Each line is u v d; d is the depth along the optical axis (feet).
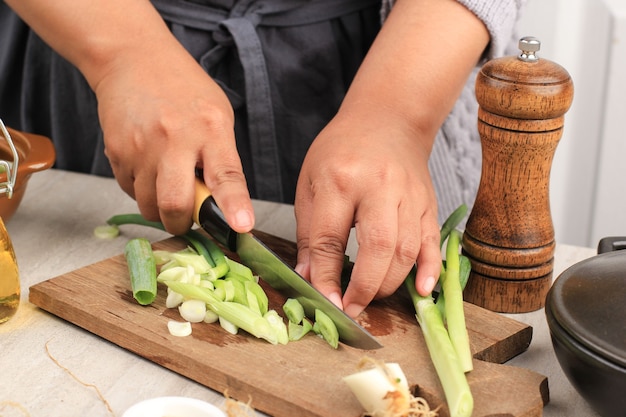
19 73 4.48
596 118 5.36
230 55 4.16
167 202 3.45
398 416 2.88
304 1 4.10
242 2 4.10
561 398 3.12
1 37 4.43
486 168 3.37
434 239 3.36
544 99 3.22
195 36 4.14
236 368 3.10
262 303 3.33
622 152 5.38
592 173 5.52
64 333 3.32
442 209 4.35
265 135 4.19
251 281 3.39
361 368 2.97
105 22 3.65
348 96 3.63
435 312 3.21
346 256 3.55
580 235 5.73
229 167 3.46
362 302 3.29
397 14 3.71
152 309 3.33
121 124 3.55
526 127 3.26
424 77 3.58
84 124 4.41
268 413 3.04
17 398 3.07
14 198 3.65
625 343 2.83
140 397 3.10
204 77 3.65
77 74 4.33
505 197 3.36
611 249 3.19
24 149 3.70
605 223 5.62
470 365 3.08
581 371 2.88
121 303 3.34
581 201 5.62
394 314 3.34
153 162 3.50
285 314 3.33
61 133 4.44
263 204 4.03
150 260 3.42
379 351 3.17
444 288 3.31
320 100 4.21
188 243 3.65
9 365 3.18
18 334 3.30
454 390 2.95
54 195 4.07
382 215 3.27
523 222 3.37
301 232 3.43
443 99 3.62
